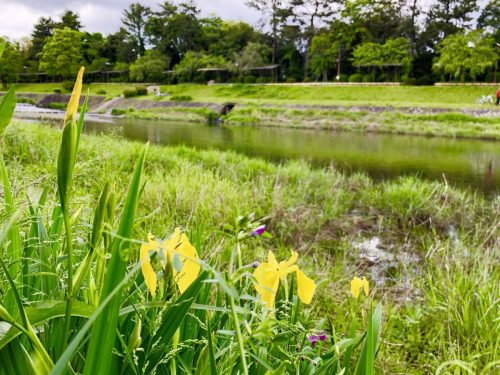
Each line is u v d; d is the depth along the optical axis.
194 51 65.69
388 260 4.39
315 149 16.11
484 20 55.44
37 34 71.00
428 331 2.69
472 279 3.04
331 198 6.52
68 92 56.12
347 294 3.00
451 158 14.03
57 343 0.62
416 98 37.34
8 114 0.66
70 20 69.94
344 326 2.31
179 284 0.70
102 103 47.97
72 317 0.77
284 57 56.72
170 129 24.39
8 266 0.82
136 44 69.38
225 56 61.50
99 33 71.25
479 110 28.05
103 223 0.61
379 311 1.03
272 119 30.92
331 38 50.72
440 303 2.83
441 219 6.04
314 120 29.42
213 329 0.94
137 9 68.69
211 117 33.69
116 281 0.56
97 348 0.56
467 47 38.66
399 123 26.19
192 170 6.71
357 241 4.97
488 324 2.52
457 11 49.25
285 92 44.28
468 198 7.12
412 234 5.43
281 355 0.93
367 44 46.44
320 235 5.12
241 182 6.57
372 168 11.95
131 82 62.88
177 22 64.44
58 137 7.36
